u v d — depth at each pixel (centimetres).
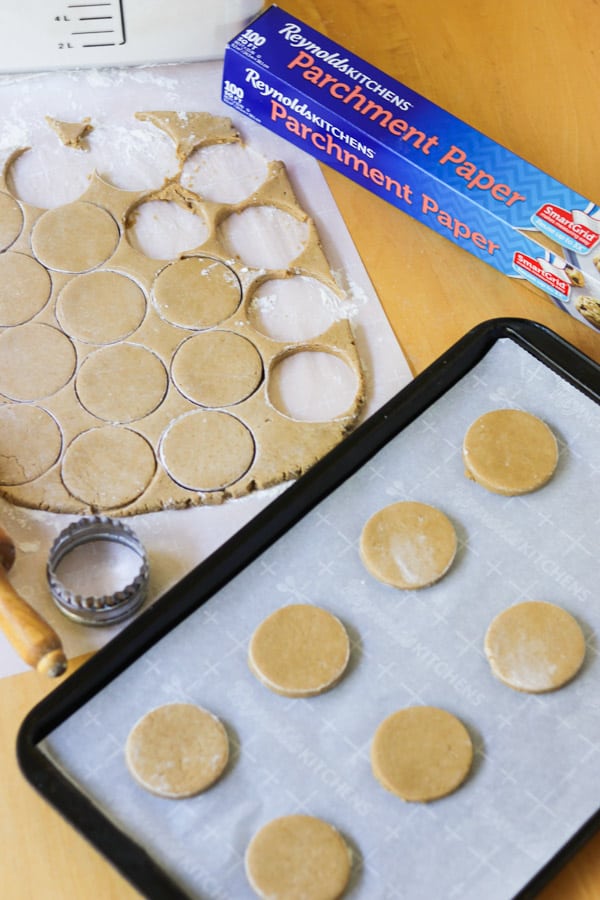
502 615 108
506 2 141
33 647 100
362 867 100
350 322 123
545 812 101
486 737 104
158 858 99
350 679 106
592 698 106
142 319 122
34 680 107
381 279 125
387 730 104
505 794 102
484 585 110
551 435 115
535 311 125
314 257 125
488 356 118
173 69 135
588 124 133
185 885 99
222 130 131
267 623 107
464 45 137
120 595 107
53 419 117
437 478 113
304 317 123
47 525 112
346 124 126
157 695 104
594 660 107
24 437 116
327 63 129
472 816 101
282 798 102
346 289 124
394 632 108
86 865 101
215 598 108
